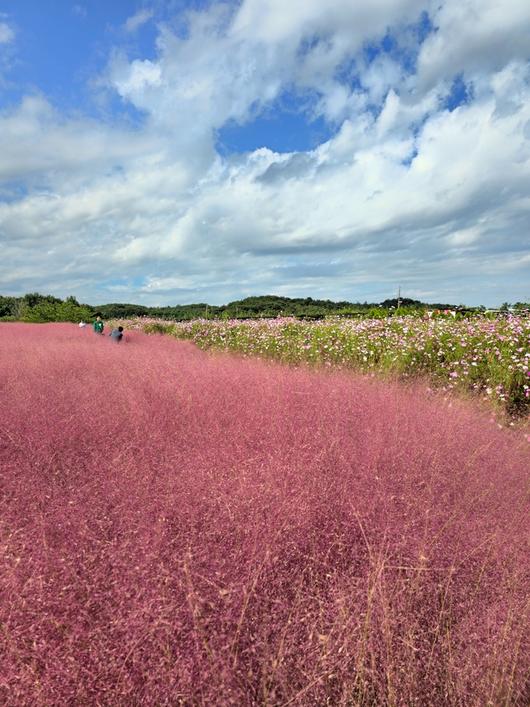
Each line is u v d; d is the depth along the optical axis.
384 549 2.10
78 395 4.53
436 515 2.38
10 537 2.03
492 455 3.31
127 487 2.54
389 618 1.73
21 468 2.84
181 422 3.75
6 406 4.00
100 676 1.49
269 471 2.63
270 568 1.92
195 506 2.30
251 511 2.23
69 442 3.30
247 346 11.30
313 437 3.22
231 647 1.56
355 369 7.52
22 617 1.64
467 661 1.67
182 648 1.56
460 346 7.27
